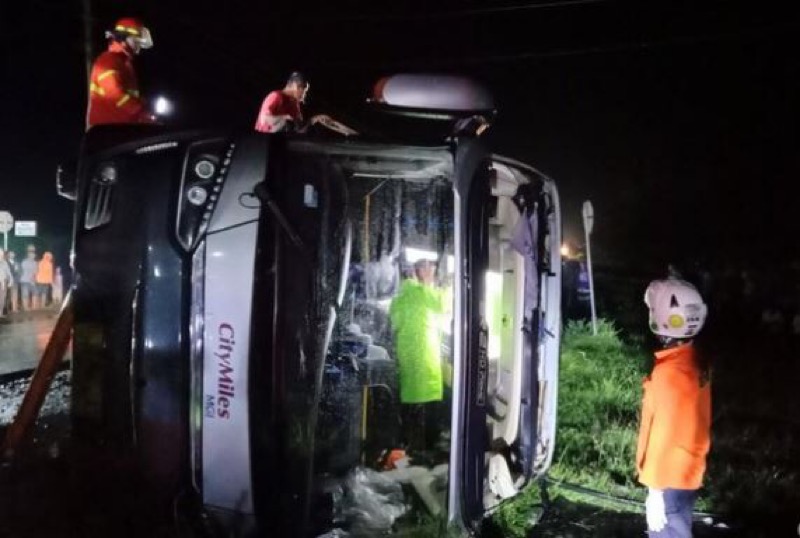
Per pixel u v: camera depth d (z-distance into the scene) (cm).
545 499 652
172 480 485
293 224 509
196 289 485
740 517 653
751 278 1967
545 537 604
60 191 570
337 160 547
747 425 933
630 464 779
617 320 1805
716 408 1012
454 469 481
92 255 496
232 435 477
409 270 657
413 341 627
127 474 491
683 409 458
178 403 482
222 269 483
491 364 653
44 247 2516
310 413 516
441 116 563
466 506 488
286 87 673
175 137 504
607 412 956
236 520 482
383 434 634
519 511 637
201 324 482
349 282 650
